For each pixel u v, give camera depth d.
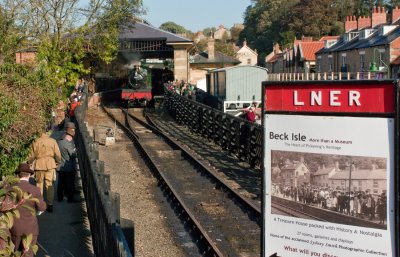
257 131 17.70
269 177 5.07
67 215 11.11
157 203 13.44
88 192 10.80
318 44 75.25
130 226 7.34
